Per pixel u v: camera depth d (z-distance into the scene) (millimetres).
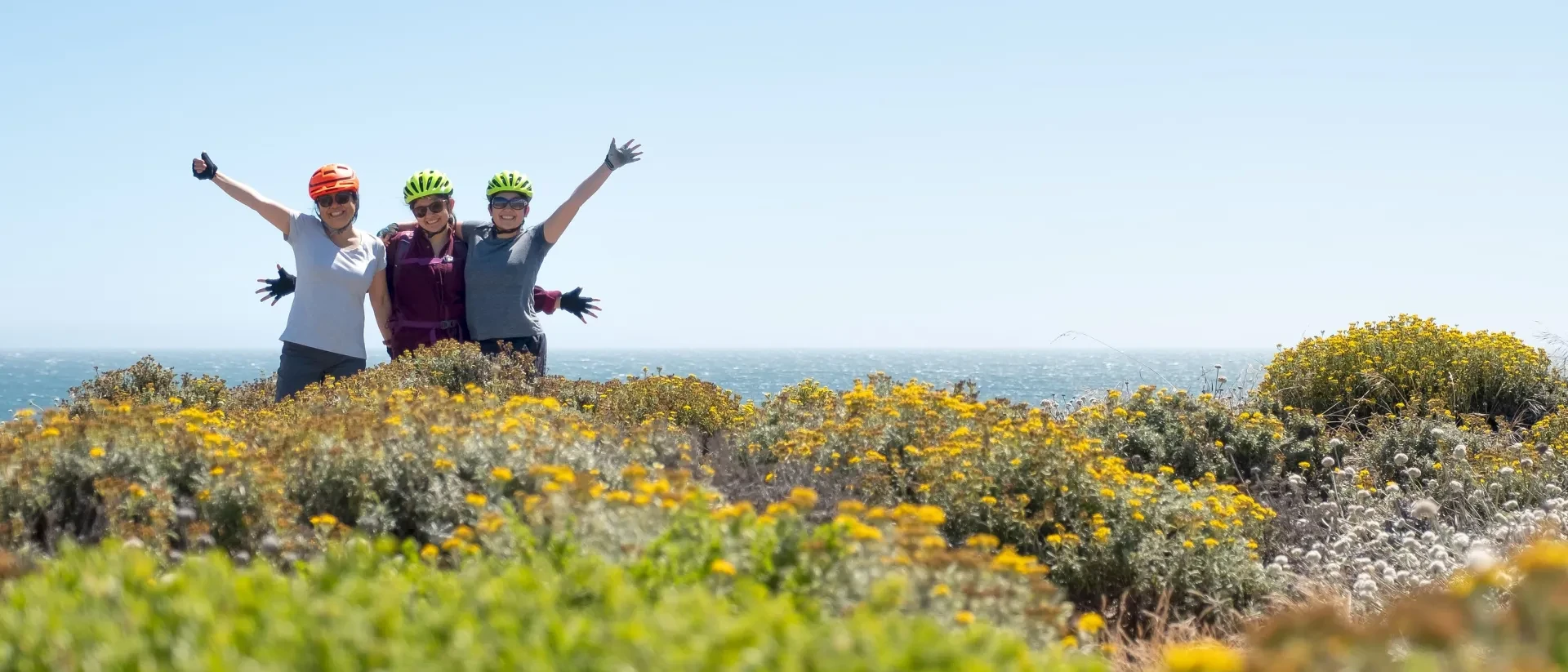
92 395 9539
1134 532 6070
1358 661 2861
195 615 2965
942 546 3932
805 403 9172
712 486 6297
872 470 6496
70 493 4840
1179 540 6188
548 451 5391
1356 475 8414
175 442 5148
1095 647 4914
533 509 4270
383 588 3322
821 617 3412
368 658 2787
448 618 3016
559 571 3822
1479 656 2883
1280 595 5973
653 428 6891
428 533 4750
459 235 9742
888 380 8523
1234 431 9359
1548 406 11391
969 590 3742
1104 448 8531
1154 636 5523
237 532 4660
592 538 4098
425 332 9547
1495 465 8500
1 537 4332
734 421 8375
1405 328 12047
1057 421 7715
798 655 2760
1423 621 2922
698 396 8617
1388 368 11508
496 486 5066
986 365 130875
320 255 8742
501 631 2941
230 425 6391
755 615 3018
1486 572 3143
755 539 3969
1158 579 5910
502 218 9531
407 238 9625
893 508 6133
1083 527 6078
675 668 2646
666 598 3270
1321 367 11680
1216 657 2791
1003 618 3711
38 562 4066
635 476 4637
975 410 7277
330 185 8680
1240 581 6070
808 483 6535
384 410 5965
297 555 4457
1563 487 8336
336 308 8797
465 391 8258
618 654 2732
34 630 2908
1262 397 11430
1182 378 12289
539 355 9836
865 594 3686
